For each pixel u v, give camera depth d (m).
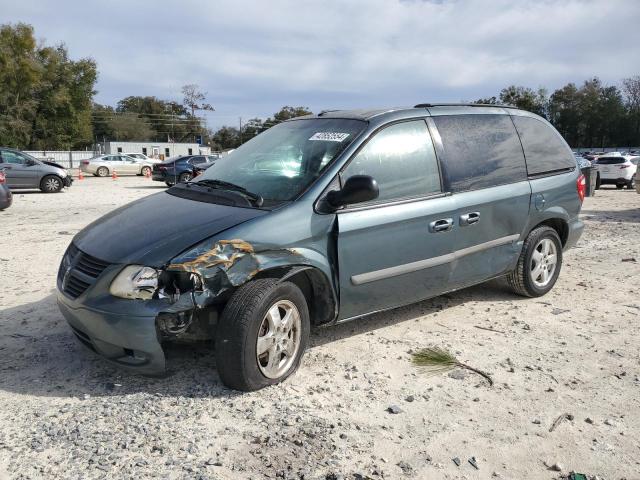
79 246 3.94
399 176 4.37
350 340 4.55
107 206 14.38
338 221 3.94
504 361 4.19
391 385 3.79
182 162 24.25
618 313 5.29
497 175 5.09
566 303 5.60
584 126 98.69
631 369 4.07
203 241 3.49
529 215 5.37
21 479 2.71
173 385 3.70
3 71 52.56
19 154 19.16
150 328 3.36
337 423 3.29
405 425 3.29
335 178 4.04
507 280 5.63
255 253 3.58
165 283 3.40
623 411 3.49
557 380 3.89
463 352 4.35
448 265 4.66
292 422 3.28
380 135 4.36
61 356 4.15
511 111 5.54
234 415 3.34
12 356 4.14
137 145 63.28
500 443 3.13
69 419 3.26
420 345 4.48
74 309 3.63
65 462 2.85
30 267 6.97
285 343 3.77
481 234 4.91
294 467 2.85
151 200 4.47
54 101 56.19
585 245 8.63
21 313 5.13
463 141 4.89
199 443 3.04
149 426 3.20
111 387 3.66
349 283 4.05
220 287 3.48
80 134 60.75
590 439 3.18
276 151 4.54
